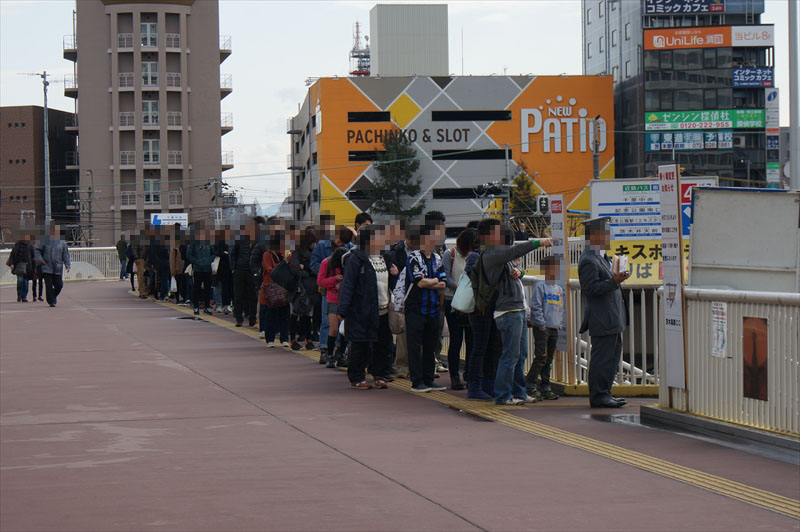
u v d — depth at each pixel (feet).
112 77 330.95
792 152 71.92
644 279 42.55
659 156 349.41
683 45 347.56
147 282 103.35
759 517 20.68
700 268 33.96
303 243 55.31
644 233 42.52
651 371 46.44
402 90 357.61
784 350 27.25
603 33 383.86
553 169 362.94
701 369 30.86
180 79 332.80
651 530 19.76
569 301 40.29
